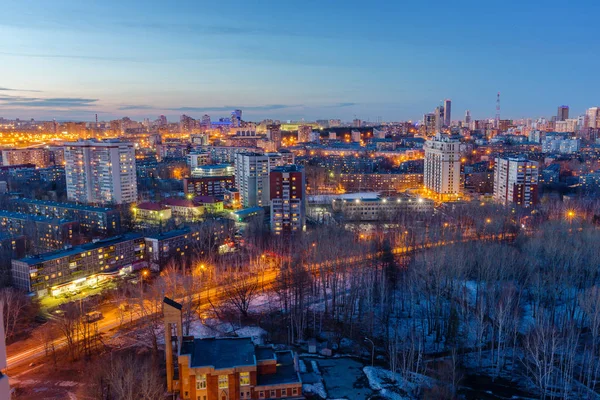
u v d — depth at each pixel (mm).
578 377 148625
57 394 133500
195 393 125375
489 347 169375
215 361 129250
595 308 160125
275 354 139625
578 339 167250
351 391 137875
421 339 172250
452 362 147875
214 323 183000
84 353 156625
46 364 151375
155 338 157250
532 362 149625
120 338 168625
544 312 184000
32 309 186875
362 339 174875
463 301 187000
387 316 189625
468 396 138250
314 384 140750
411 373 148500
